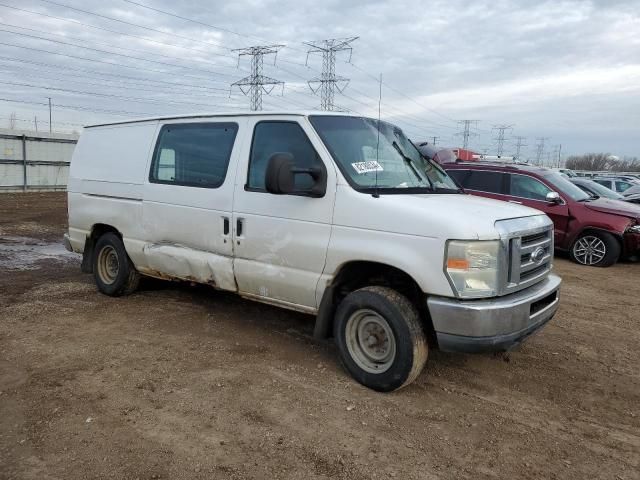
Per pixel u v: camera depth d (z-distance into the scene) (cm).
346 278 443
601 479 317
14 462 315
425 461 328
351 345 432
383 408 392
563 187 1085
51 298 662
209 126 537
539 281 445
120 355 477
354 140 466
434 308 382
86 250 694
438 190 479
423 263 385
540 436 364
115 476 304
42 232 1307
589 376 470
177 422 363
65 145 2683
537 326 422
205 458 323
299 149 459
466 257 373
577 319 652
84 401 389
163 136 584
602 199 1112
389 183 449
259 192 478
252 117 500
